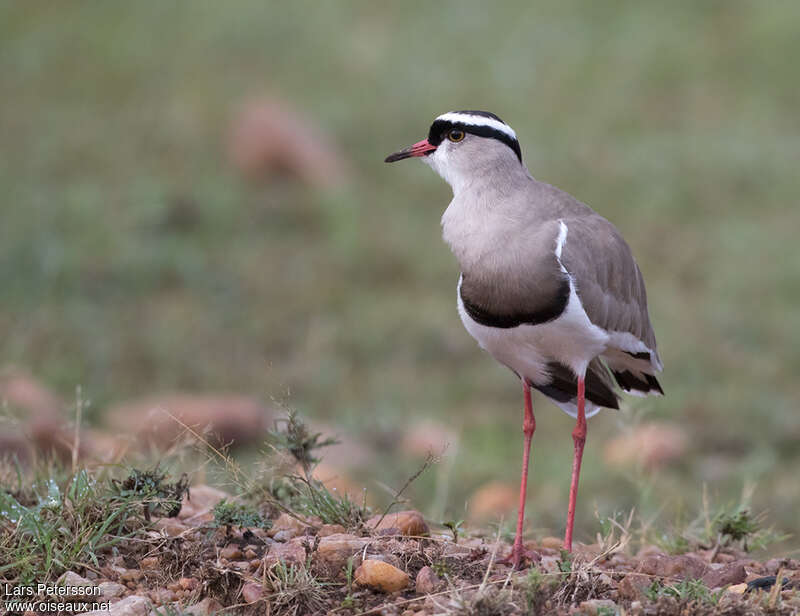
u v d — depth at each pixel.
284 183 20.75
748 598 5.96
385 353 15.23
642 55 25.33
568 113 23.33
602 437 12.98
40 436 9.00
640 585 6.21
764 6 26.91
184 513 7.39
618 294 7.24
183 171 21.05
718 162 20.95
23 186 19.83
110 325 15.60
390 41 26.20
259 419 12.19
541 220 7.05
